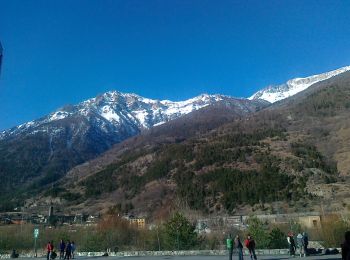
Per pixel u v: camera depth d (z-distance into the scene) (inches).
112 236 2479.1
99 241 2479.1
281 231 2100.1
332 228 1913.1
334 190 4463.6
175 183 5940.0
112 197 6638.8
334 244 1881.2
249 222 2385.6
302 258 1391.5
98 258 1886.1
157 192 5797.2
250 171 5462.6
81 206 6510.8
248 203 4680.1
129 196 6304.1
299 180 4899.1
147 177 6707.7
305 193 4527.6
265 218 3284.9
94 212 5792.3
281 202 4448.8
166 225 2194.9
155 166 6958.7
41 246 2751.0
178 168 6432.1
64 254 1971.0
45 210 6456.7
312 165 5329.7
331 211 3366.1
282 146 6333.7
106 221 2780.5
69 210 6284.5
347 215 2347.4
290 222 2279.8
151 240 2305.6
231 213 4466.0
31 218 5521.7
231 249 1291.8
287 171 5251.0
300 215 3198.8
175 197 5236.2
